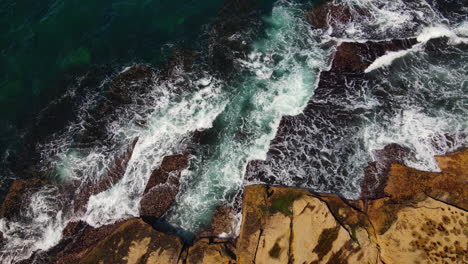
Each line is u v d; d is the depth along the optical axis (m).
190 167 19.22
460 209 14.94
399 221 15.25
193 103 21.44
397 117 19.98
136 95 21.73
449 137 18.78
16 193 18.69
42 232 17.75
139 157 19.53
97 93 22.06
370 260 14.78
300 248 14.89
